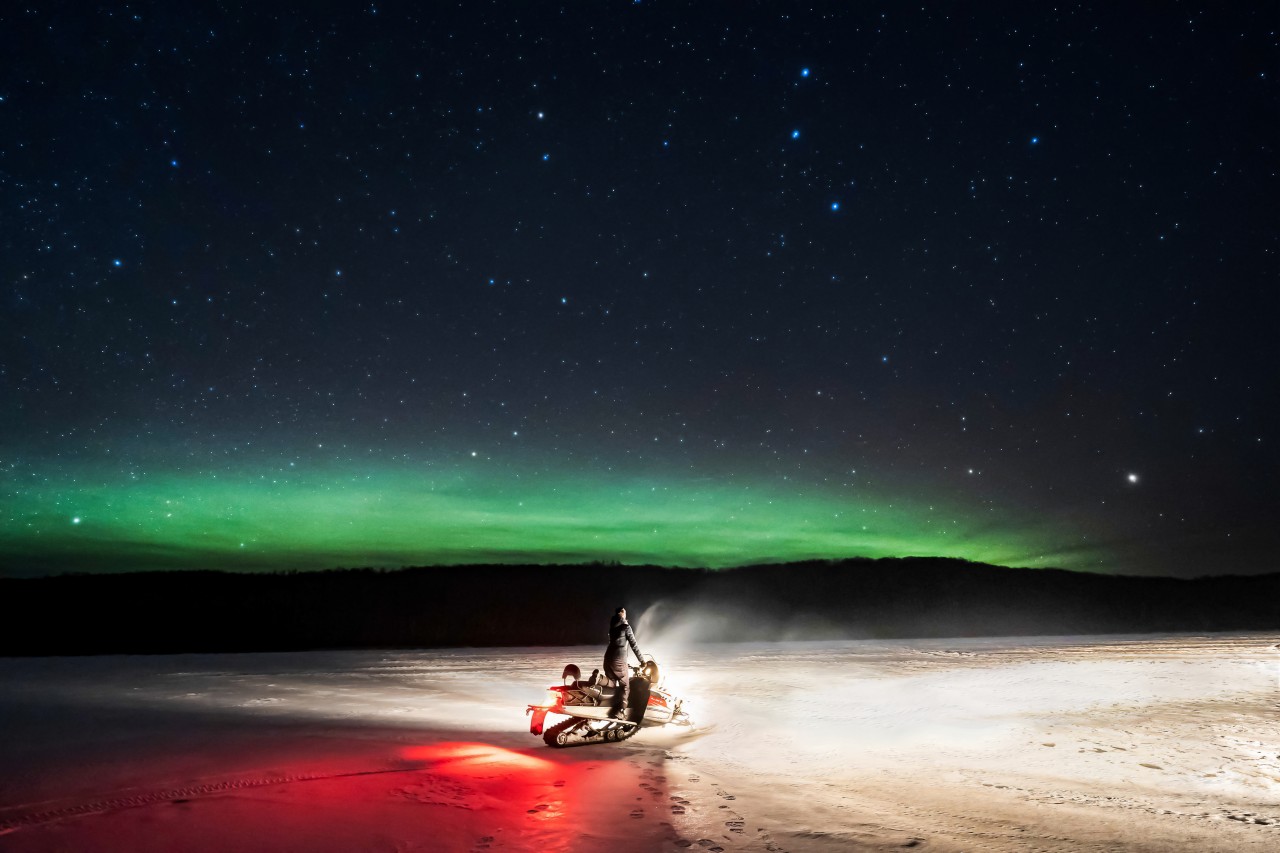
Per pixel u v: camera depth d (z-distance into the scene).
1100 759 9.04
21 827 5.69
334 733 9.65
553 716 11.27
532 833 5.77
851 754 9.27
